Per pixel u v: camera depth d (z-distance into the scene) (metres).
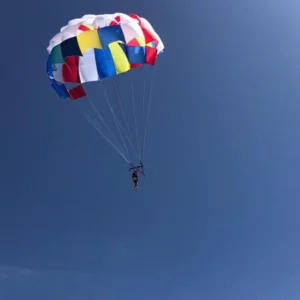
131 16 18.06
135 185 17.34
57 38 17.17
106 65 17.23
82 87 17.88
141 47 17.03
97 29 16.72
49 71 17.12
